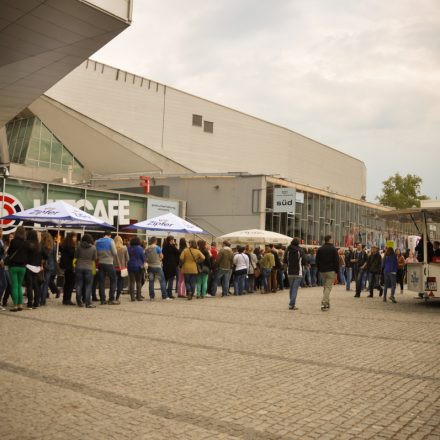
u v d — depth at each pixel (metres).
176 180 38.19
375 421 4.75
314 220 41.16
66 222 16.81
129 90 57.50
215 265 18.45
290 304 14.12
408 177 72.56
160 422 4.61
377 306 15.47
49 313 12.03
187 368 6.74
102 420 4.63
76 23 15.33
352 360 7.45
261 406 5.15
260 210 35.00
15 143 47.22
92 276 13.59
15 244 12.31
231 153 66.88
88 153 48.50
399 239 24.14
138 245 15.50
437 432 4.48
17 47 16.66
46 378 6.07
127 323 10.66
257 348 8.22
